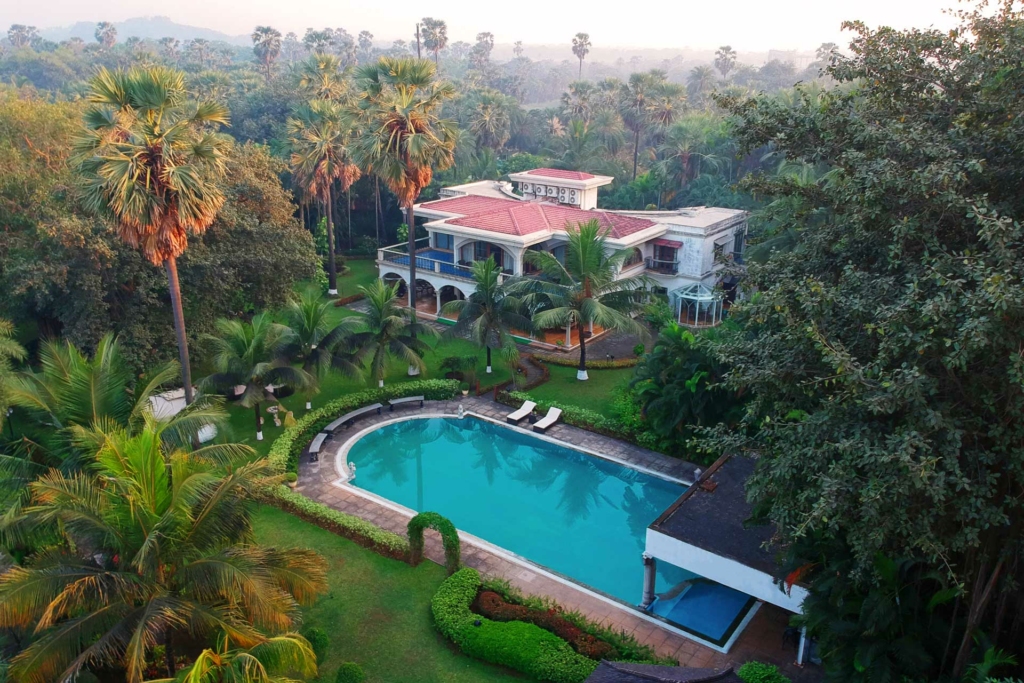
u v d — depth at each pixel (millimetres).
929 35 14078
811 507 12195
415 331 32031
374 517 23234
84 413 16609
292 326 29984
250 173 34094
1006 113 13109
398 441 30266
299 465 26469
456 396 32500
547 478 28156
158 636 14656
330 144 45250
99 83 20109
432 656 16906
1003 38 13242
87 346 26391
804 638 16312
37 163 28859
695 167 69438
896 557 13008
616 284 32844
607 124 80375
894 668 13141
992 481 10711
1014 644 13602
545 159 74562
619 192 65562
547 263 33281
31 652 11984
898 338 10734
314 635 16375
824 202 15055
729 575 16953
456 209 46750
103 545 13227
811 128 14797
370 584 19547
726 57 145750
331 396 32062
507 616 17875
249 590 12961
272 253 32594
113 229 25812
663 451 27234
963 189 12227
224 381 26844
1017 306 9539
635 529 24156
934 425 10211
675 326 27297
